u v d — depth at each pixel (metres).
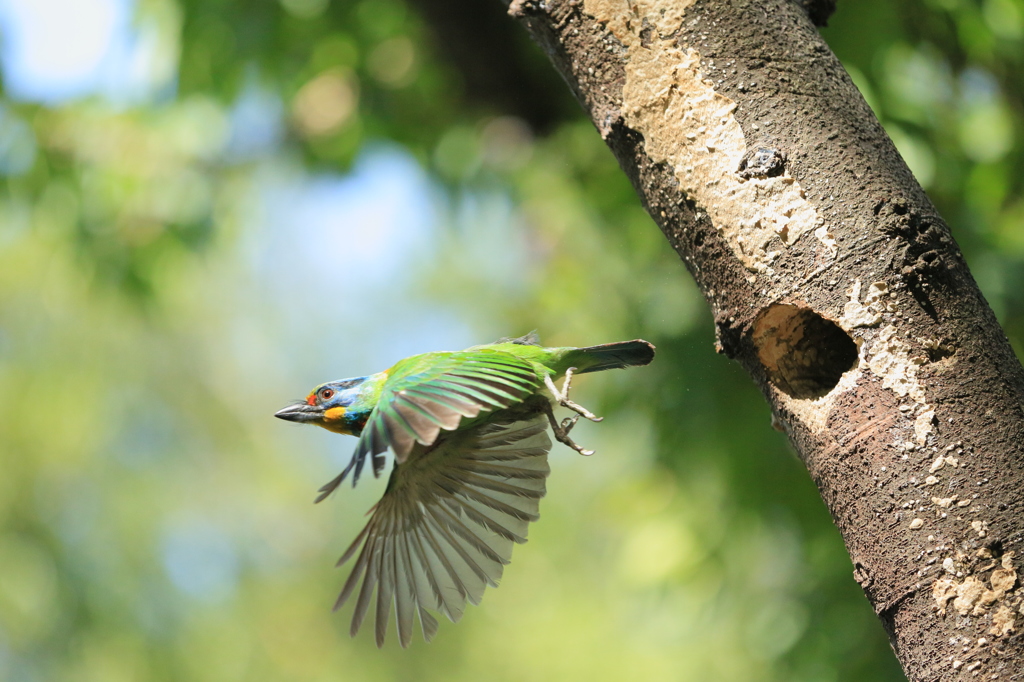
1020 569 3.52
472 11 11.20
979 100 9.95
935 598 3.62
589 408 10.68
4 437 18.23
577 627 20.05
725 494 9.92
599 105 4.41
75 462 18.72
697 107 4.16
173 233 12.04
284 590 21.89
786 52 4.14
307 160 12.41
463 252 14.05
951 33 9.46
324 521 22.94
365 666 21.77
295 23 11.24
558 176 11.75
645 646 17.80
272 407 22.97
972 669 3.53
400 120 12.19
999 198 9.39
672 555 10.64
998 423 3.69
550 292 11.53
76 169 11.81
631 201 10.52
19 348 18.61
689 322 9.89
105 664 18.02
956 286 3.90
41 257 17.34
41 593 17.59
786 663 9.86
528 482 5.65
